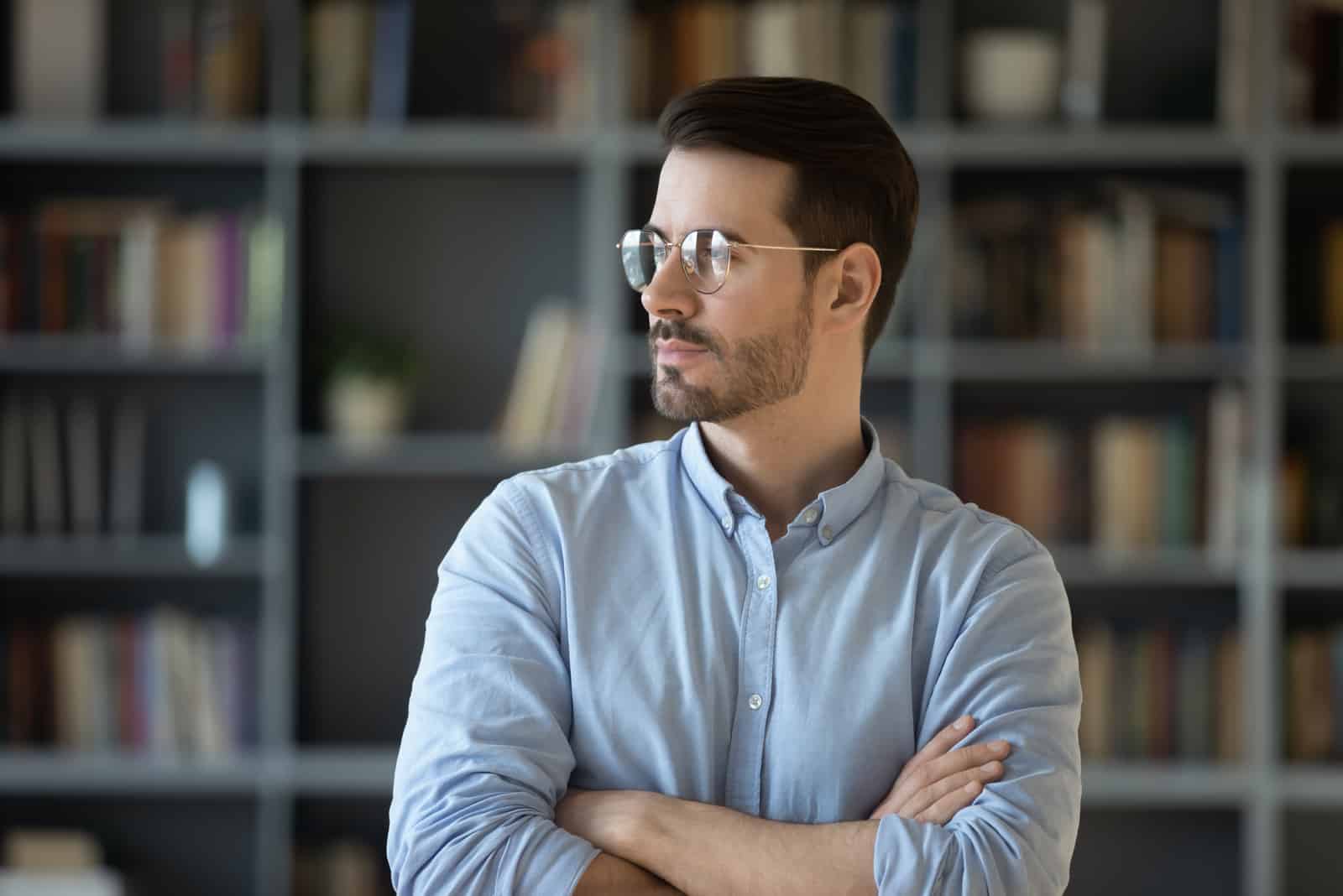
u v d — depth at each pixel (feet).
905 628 8.36
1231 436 21.67
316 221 23.53
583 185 23.70
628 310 22.65
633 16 22.22
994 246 21.97
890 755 8.25
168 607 22.68
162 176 23.49
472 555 8.71
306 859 22.38
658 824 8.02
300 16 22.11
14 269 21.80
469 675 8.38
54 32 22.48
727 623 8.39
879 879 7.80
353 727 23.53
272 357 21.93
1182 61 23.45
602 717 8.29
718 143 8.19
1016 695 8.32
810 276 8.31
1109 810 23.57
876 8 22.82
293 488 22.08
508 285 23.72
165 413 23.40
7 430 22.06
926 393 22.08
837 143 8.31
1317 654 21.90
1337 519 22.03
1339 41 21.99
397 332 23.63
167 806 23.58
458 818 8.09
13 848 22.48
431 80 23.30
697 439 8.75
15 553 22.02
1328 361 21.94
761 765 8.22
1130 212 21.81
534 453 21.94
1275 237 21.77
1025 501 21.84
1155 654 21.80
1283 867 23.91
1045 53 22.35
